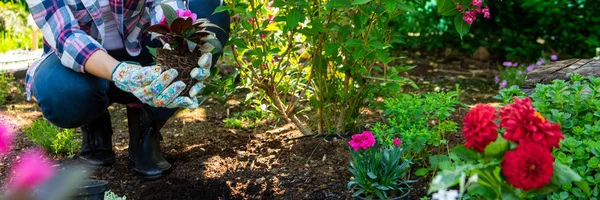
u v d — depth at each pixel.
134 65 2.53
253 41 3.31
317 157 3.30
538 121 1.92
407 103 3.06
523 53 6.43
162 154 3.46
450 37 6.79
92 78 2.78
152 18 2.88
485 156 2.00
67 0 2.76
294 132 3.75
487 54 6.59
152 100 2.50
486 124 1.97
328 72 3.63
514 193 2.03
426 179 3.01
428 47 6.68
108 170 3.28
